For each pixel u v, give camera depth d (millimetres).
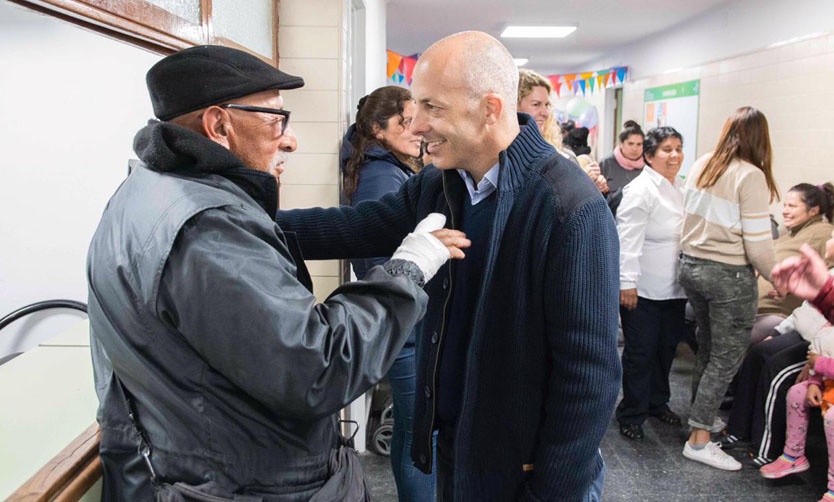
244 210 841
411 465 1987
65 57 1587
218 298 757
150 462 854
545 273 1077
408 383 1956
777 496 2414
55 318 1764
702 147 5582
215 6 1483
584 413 1085
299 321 781
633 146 4250
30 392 1171
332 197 2246
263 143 942
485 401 1177
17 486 833
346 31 2334
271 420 853
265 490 869
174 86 881
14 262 1726
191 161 864
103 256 841
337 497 933
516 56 8555
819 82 3820
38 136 1673
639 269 2723
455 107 1059
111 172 1762
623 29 6297
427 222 1089
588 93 8852
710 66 5375
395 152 2176
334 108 2199
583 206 1048
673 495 2422
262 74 924
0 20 1463
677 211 2734
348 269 2475
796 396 2396
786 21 4184
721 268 2525
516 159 1094
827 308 2359
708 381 2613
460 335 1220
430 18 5570
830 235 3094
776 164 4324
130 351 824
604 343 1070
